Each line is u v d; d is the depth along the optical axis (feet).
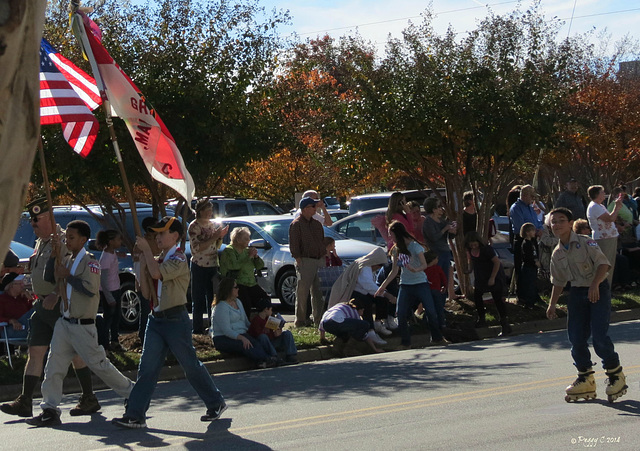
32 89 6.44
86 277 25.59
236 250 41.34
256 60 40.19
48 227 27.02
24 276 39.99
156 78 39.17
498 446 20.51
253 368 38.22
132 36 40.29
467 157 50.70
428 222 46.47
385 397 28.22
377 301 43.50
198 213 41.27
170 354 37.35
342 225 62.28
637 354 34.14
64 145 37.35
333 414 25.72
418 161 51.42
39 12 6.52
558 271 25.48
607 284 25.14
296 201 67.62
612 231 50.62
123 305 48.62
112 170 39.37
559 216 25.34
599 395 26.32
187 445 22.38
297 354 39.86
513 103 48.16
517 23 49.52
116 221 42.55
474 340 44.83
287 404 28.02
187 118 39.58
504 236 58.34
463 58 48.83
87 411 27.58
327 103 50.21
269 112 41.86
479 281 45.78
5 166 6.25
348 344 41.91
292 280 55.42
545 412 24.26
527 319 48.37
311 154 54.80
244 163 41.60
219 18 40.24
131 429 24.76
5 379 33.42
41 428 25.55
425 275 42.06
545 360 34.76
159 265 23.97
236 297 38.75
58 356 25.89
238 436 23.22
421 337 44.29
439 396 27.73
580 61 111.55
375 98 48.75
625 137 118.83
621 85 122.42
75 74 29.40
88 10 24.63
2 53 6.16
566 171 121.80
